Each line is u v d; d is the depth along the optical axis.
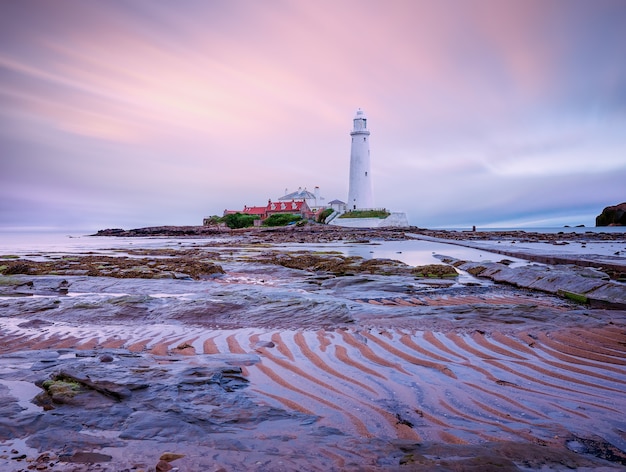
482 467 3.34
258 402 5.21
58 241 79.88
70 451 3.82
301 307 10.99
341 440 4.08
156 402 4.94
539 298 13.66
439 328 9.03
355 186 114.81
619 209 141.38
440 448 3.84
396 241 61.34
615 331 8.19
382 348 7.77
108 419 4.47
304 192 154.88
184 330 9.46
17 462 3.64
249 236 90.25
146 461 3.64
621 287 12.25
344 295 14.49
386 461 3.61
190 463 3.56
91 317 10.61
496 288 16.14
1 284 16.52
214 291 15.52
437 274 19.94
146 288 16.34
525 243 49.94
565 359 6.91
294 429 4.39
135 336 8.99
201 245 54.97
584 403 5.20
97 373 5.70
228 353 7.54
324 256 29.58
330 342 8.23
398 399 5.36
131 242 71.94
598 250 35.41
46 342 8.56
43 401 5.03
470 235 77.25
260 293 13.17
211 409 4.83
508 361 6.90
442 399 5.36
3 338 8.89
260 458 3.66
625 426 4.56
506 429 4.50
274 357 7.27
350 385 5.89
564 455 3.68
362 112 112.44
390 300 13.34
